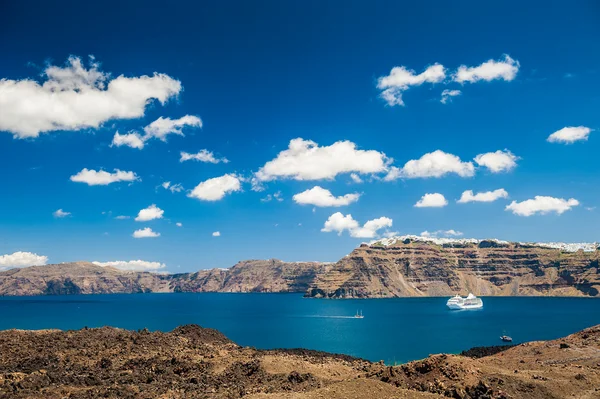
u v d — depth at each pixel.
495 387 57.34
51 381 63.22
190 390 64.75
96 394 58.69
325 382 68.12
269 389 64.19
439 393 58.59
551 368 73.19
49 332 94.00
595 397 56.31
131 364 76.88
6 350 78.44
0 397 54.88
